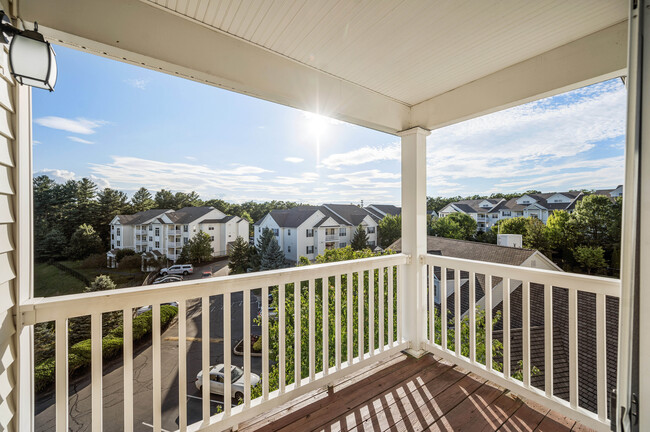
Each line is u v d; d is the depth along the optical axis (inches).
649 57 39.1
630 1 41.1
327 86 88.3
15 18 47.2
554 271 70.7
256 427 66.4
